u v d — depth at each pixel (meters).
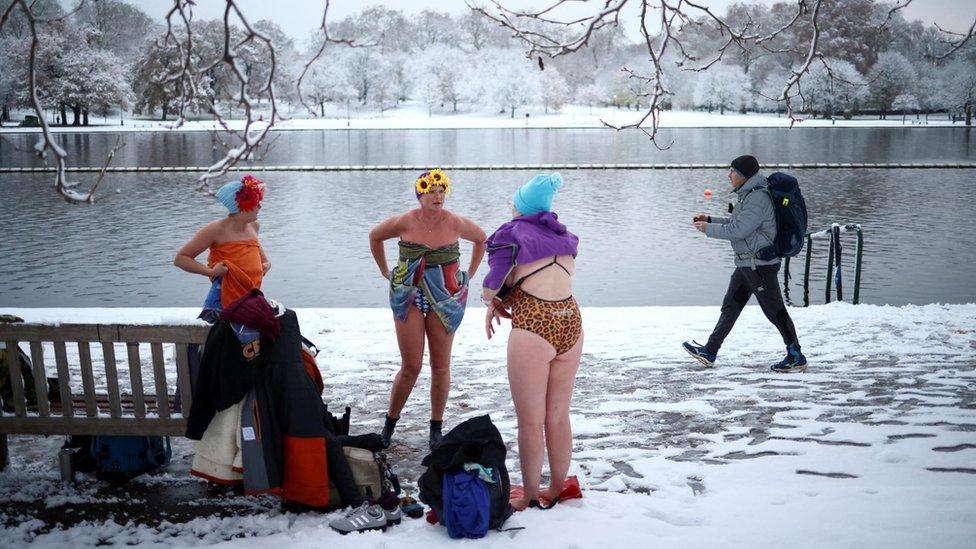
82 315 7.15
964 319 8.95
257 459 4.12
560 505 4.15
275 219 31.98
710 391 6.29
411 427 5.60
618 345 8.14
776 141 74.19
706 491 4.23
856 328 8.61
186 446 5.23
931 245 25.64
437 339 5.05
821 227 29.14
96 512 4.21
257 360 4.13
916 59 108.81
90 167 49.53
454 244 5.02
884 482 4.22
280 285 21.75
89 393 4.50
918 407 5.57
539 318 4.00
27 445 5.26
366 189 40.50
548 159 57.81
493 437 3.94
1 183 41.97
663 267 23.53
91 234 28.69
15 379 4.51
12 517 4.15
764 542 3.54
